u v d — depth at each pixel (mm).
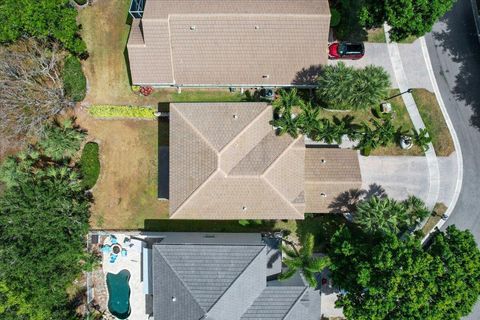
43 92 41906
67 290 45375
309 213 43781
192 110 40312
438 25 44188
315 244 44312
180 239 42188
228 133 39281
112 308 45812
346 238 38625
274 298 39312
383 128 41219
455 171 44188
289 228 44719
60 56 44656
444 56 44188
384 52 44125
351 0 43094
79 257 41781
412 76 44219
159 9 39875
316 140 42688
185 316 37875
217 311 37125
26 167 42094
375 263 34469
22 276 38625
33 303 39219
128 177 45094
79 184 42500
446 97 44219
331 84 38219
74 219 40719
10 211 38906
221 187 39281
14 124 41594
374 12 37906
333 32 43938
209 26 39719
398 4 35312
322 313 44500
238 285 37938
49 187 39750
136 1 41562
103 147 45125
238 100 44562
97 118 45062
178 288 38188
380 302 33969
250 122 39656
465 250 35250
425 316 33156
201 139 39219
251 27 39656
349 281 37344
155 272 39219
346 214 42531
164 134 44938
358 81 37656
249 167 39156
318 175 41062
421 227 44281
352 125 44219
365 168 44500
